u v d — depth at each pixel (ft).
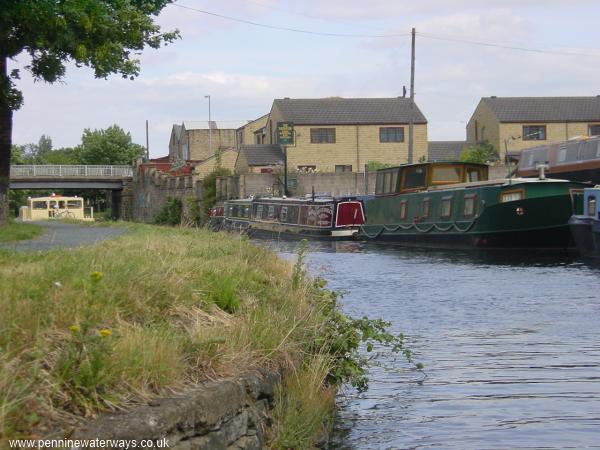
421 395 34.86
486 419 31.48
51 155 499.92
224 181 204.44
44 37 78.64
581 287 74.54
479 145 246.47
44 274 25.71
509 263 99.50
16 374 17.62
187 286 28.84
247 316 28.02
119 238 54.95
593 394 35.27
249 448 22.47
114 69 89.10
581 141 141.69
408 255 114.93
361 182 206.69
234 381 22.39
